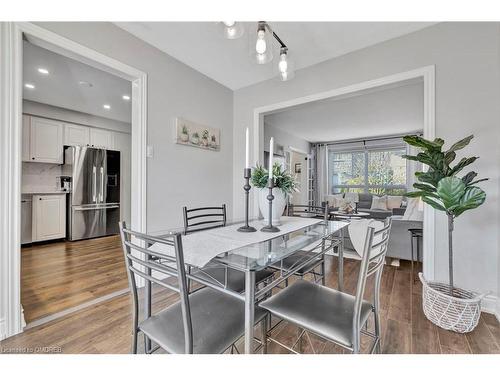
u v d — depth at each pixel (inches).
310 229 61.0
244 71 111.7
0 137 56.2
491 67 70.2
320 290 48.4
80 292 84.4
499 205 69.2
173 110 99.5
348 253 132.9
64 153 167.9
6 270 57.8
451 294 65.2
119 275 100.6
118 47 80.3
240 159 130.0
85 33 72.1
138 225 87.0
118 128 197.2
